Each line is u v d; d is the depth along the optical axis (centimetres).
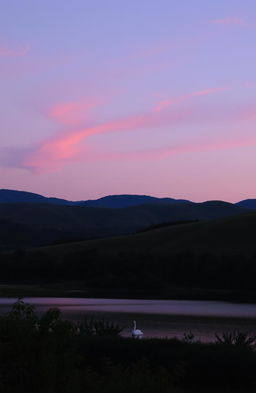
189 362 1822
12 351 946
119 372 951
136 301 8300
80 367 1794
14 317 991
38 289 10506
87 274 12094
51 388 919
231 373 1817
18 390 919
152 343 1862
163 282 11356
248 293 10106
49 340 963
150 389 906
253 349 2098
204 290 10669
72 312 5869
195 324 4631
